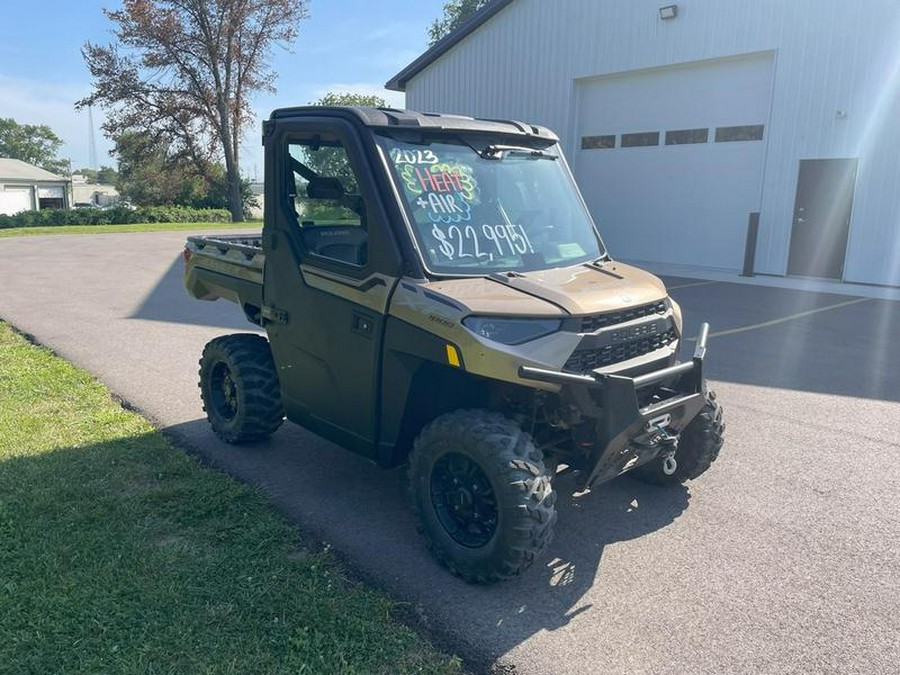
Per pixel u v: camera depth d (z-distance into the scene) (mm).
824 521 4324
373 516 4305
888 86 13195
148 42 40688
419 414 3869
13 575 3484
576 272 4051
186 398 6434
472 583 3582
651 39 16172
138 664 2895
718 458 5273
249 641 3053
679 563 3838
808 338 9164
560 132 18219
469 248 3854
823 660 3072
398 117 3938
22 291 12484
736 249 15734
